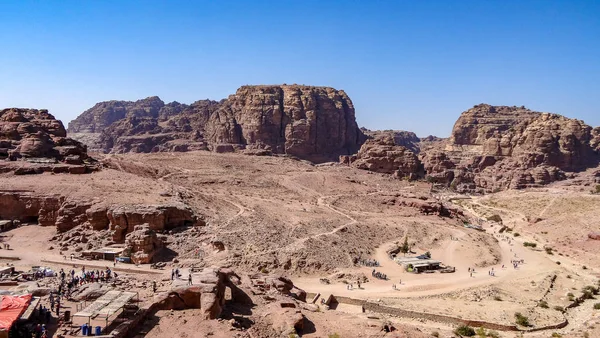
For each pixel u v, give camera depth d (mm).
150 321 43469
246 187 153875
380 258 102938
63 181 105062
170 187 115438
